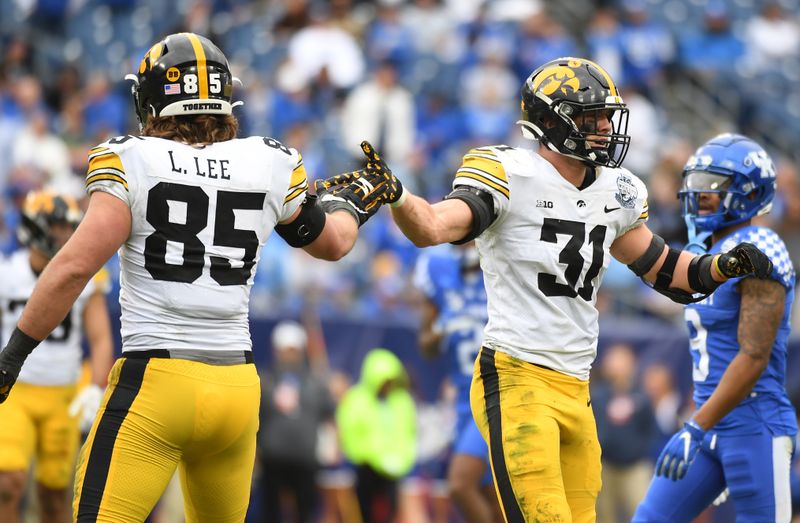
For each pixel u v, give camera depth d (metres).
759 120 56.69
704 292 16.55
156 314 13.91
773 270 17.55
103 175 13.58
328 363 33.34
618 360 33.03
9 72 50.53
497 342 15.91
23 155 43.81
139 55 52.41
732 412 18.11
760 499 17.97
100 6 54.88
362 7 56.06
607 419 32.59
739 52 57.94
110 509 13.75
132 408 13.85
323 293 38.94
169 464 14.07
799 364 34.34
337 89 51.34
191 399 13.86
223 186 14.11
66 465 22.77
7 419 21.84
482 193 15.53
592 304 16.19
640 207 16.41
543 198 15.70
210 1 53.81
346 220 15.08
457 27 54.53
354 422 32.78
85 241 13.50
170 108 14.26
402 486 33.44
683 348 33.97
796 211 43.84
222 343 14.17
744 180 18.36
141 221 13.79
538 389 15.66
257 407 14.62
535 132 15.94
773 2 60.66
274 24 53.28
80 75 51.91
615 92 15.84
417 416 33.69
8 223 40.47
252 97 48.97
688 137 54.59
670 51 56.66
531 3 56.56
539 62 52.81
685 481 18.45
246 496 14.95
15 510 21.94
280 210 14.63
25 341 13.73
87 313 22.92
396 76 51.47
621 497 32.59
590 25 57.25
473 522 23.41
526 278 15.71
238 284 14.27
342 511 33.12
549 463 15.28
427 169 47.78
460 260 24.84
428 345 25.39
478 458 23.36
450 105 51.81
